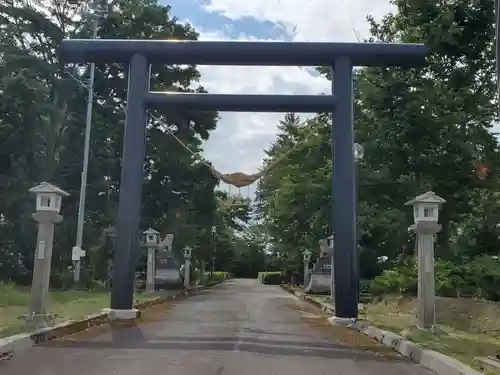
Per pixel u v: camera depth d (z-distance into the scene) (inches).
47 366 335.0
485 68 781.9
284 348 426.6
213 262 2733.8
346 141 620.1
